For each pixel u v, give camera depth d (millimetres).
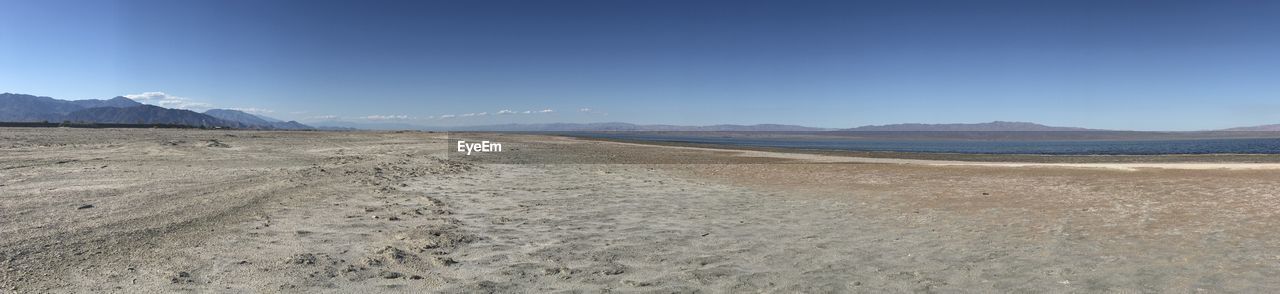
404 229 8211
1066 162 28156
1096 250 7328
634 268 6363
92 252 6266
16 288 5000
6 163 16750
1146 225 9133
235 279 5504
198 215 8680
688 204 11570
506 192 13055
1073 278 6004
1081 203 11789
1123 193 13445
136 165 17266
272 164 18969
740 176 18641
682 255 7023
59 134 34625
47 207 9070
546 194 12867
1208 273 6180
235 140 34281
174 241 6945
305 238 7422
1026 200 12344
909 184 16078
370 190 12500
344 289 5309
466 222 8977
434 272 6000
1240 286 5699
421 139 44312
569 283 5719
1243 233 8375
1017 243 7801
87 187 11773
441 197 11836
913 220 9750
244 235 7453
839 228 8961
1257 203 11422
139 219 8195
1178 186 14750
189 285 5273
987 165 24547
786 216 10133
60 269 5609
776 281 5875
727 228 8898
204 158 20750
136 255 6230
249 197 10781
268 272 5766
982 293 5488
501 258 6703
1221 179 16562
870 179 17641
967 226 9156
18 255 6027
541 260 6652
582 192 13344
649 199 12281
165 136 35875
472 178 16156
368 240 7418
